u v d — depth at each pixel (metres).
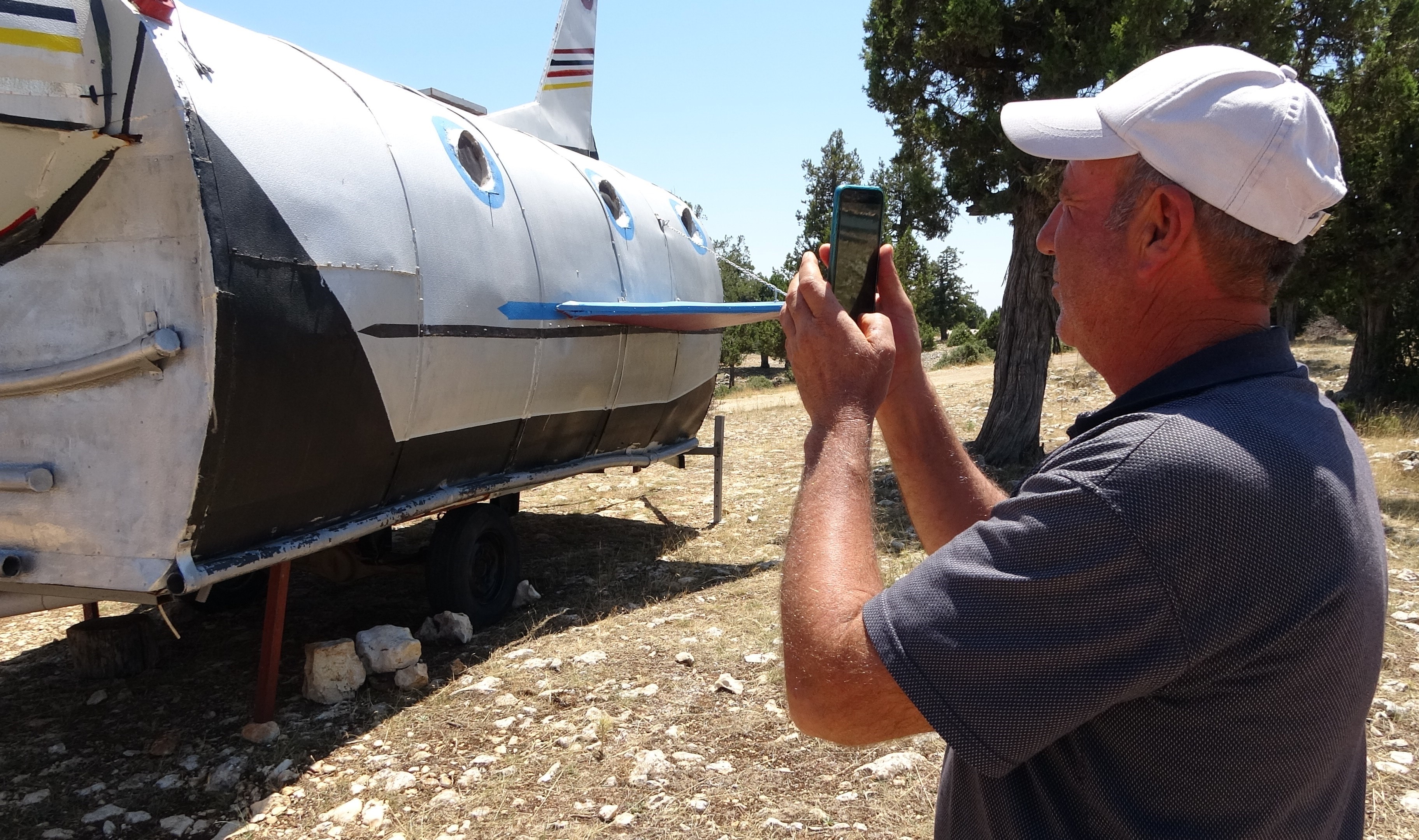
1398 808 3.43
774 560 7.74
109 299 3.88
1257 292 1.19
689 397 8.89
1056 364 23.94
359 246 4.62
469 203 5.64
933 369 33.50
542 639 5.91
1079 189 1.30
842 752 4.09
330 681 4.95
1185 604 0.99
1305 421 1.09
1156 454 1.02
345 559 6.20
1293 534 0.99
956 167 10.96
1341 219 13.59
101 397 3.92
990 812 1.22
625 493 11.26
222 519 4.05
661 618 6.18
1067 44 9.06
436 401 5.31
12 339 3.97
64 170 3.76
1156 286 1.23
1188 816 1.05
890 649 1.07
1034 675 1.02
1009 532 1.06
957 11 9.27
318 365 4.36
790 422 17.64
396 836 3.57
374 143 4.99
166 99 3.76
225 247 3.84
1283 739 1.02
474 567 6.39
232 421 3.92
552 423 6.80
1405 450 10.93
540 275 6.24
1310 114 1.12
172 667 5.65
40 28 3.48
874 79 11.21
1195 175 1.13
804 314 1.39
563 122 8.28
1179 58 1.20
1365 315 16.75
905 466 1.76
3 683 5.45
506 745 4.34
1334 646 1.00
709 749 4.18
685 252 8.72
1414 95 10.05
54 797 4.02
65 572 3.99
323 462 4.59
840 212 1.57
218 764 4.29
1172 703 1.03
